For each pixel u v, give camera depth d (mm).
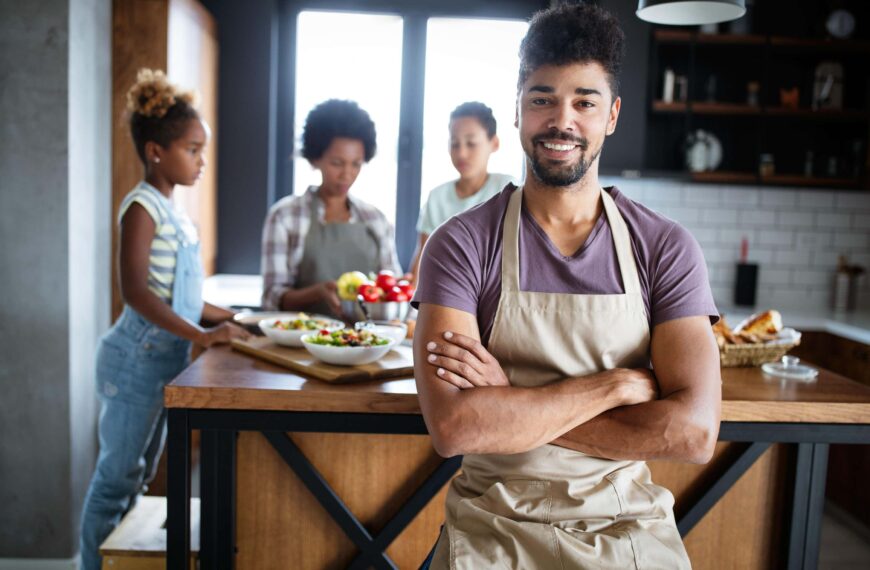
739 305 4473
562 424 1426
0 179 2869
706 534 2125
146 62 3344
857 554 3393
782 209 4574
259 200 4531
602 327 1495
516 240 1512
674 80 4266
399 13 4578
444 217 3305
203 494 1938
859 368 3729
